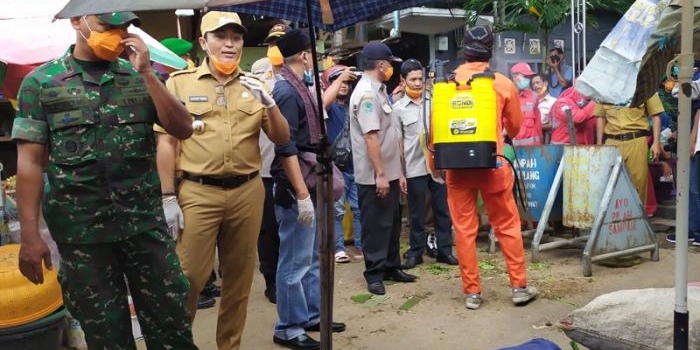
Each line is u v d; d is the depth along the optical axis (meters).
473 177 4.29
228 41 3.09
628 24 3.27
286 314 3.78
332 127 5.32
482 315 4.29
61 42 3.92
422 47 9.78
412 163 5.51
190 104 3.11
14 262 3.54
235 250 3.31
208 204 3.12
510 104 4.24
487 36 4.18
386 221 4.82
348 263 5.90
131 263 2.62
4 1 4.27
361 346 3.85
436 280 5.18
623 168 5.23
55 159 2.43
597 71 3.30
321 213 2.52
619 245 5.20
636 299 2.86
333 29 2.66
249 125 3.19
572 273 5.17
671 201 7.43
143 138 2.54
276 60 4.46
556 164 5.66
